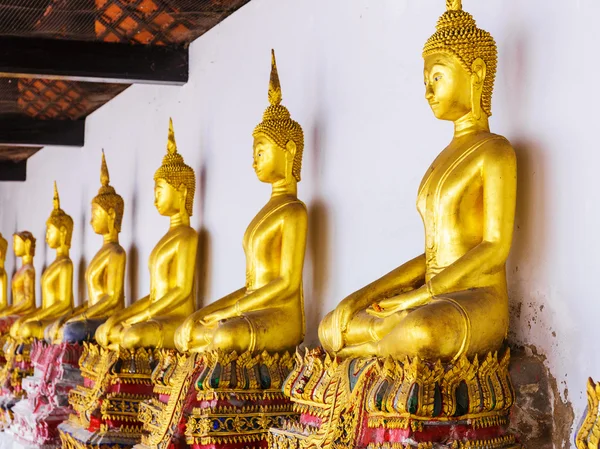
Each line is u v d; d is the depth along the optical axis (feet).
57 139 33.01
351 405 13.25
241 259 21.20
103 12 22.04
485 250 13.05
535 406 13.20
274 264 17.60
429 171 13.85
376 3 17.06
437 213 13.57
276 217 17.44
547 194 13.44
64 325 25.52
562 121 13.25
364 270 16.99
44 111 32.24
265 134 17.61
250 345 16.85
